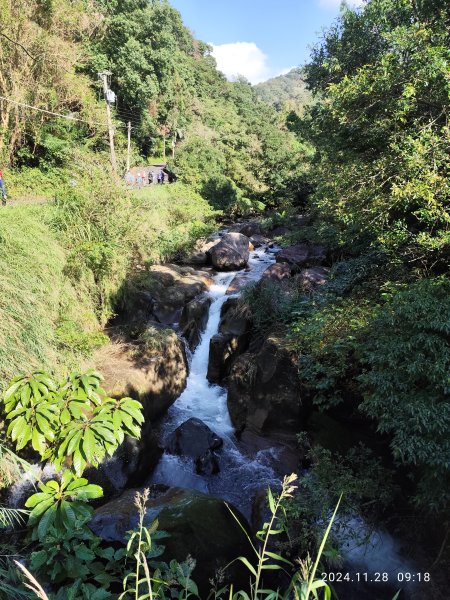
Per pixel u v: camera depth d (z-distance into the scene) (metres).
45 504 2.12
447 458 2.79
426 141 4.70
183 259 12.63
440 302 3.50
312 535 3.57
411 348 3.39
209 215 18.38
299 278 8.19
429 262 5.61
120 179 9.66
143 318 8.66
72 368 5.52
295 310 6.88
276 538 3.88
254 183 30.08
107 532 3.59
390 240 5.34
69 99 17.02
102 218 8.16
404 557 3.74
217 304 9.18
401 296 3.79
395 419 3.18
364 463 4.16
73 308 6.76
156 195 15.86
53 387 2.33
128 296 8.48
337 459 4.65
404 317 3.57
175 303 9.22
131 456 4.95
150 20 29.45
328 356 5.24
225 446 5.88
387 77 5.03
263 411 5.83
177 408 6.89
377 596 3.53
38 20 15.14
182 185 21.42
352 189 5.98
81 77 18.78
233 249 12.06
